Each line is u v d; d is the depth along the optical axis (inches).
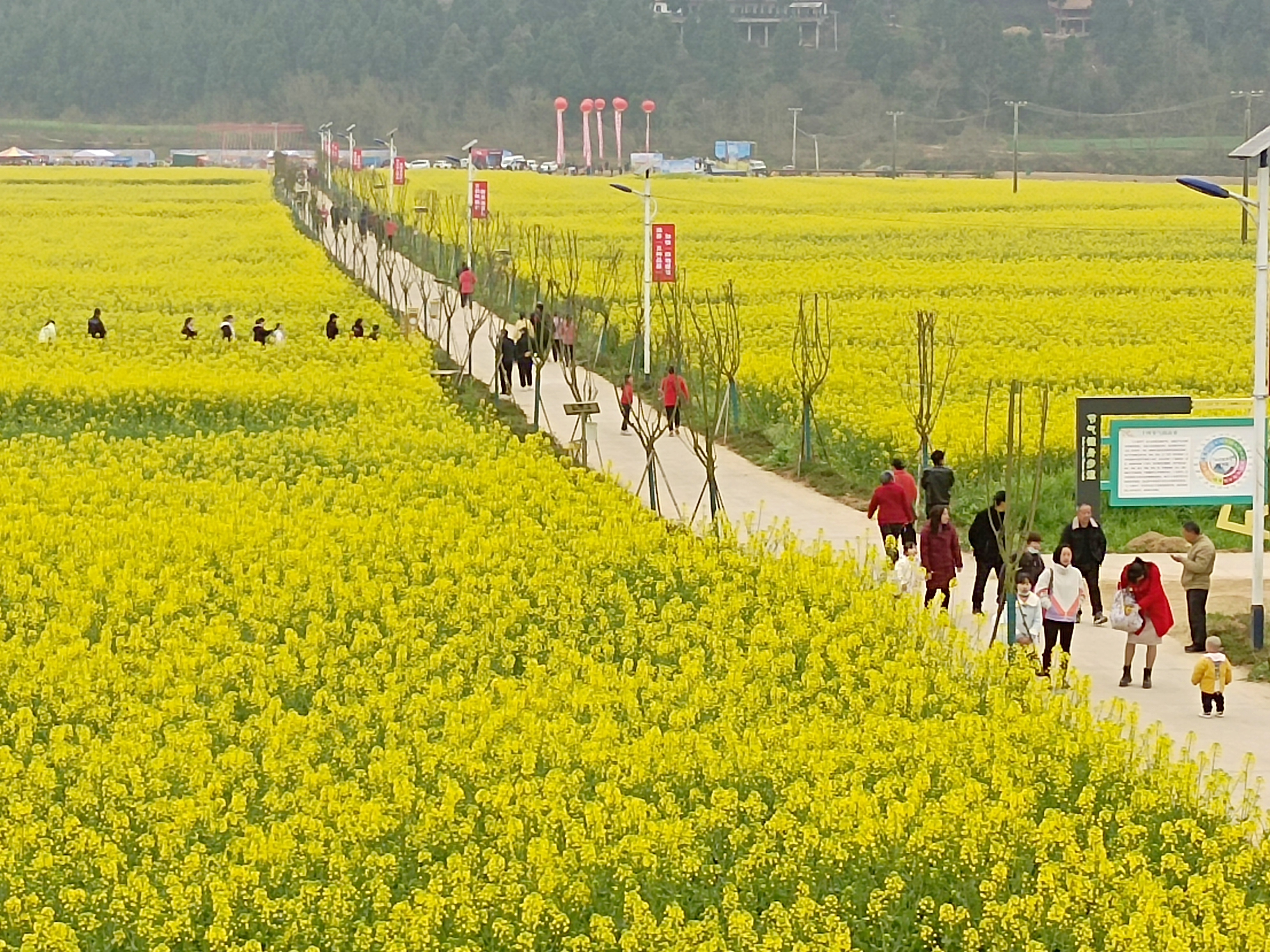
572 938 705.0
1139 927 689.0
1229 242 3998.5
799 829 779.4
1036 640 1111.0
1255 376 1232.2
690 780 864.3
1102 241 4013.3
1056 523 1467.8
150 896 722.2
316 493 1504.7
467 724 914.7
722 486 1667.1
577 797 821.2
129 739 880.3
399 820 806.5
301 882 744.3
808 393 1718.8
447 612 1152.8
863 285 3070.9
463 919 709.9
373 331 2427.4
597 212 4702.3
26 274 3221.0
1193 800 837.2
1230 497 1262.3
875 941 721.0
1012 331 2502.5
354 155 5078.7
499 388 2102.6
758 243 3907.5
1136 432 1258.0
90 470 1567.4
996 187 6102.4
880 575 1275.8
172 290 2994.6
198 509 1445.6
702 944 679.1
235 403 1950.1
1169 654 1166.3
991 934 706.2
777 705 965.2
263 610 1128.8
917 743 881.5
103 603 1172.5
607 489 1503.4
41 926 694.5
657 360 2240.4
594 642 1111.0
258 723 919.0
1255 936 695.7
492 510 1454.2
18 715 933.2
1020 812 799.1
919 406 1691.7
